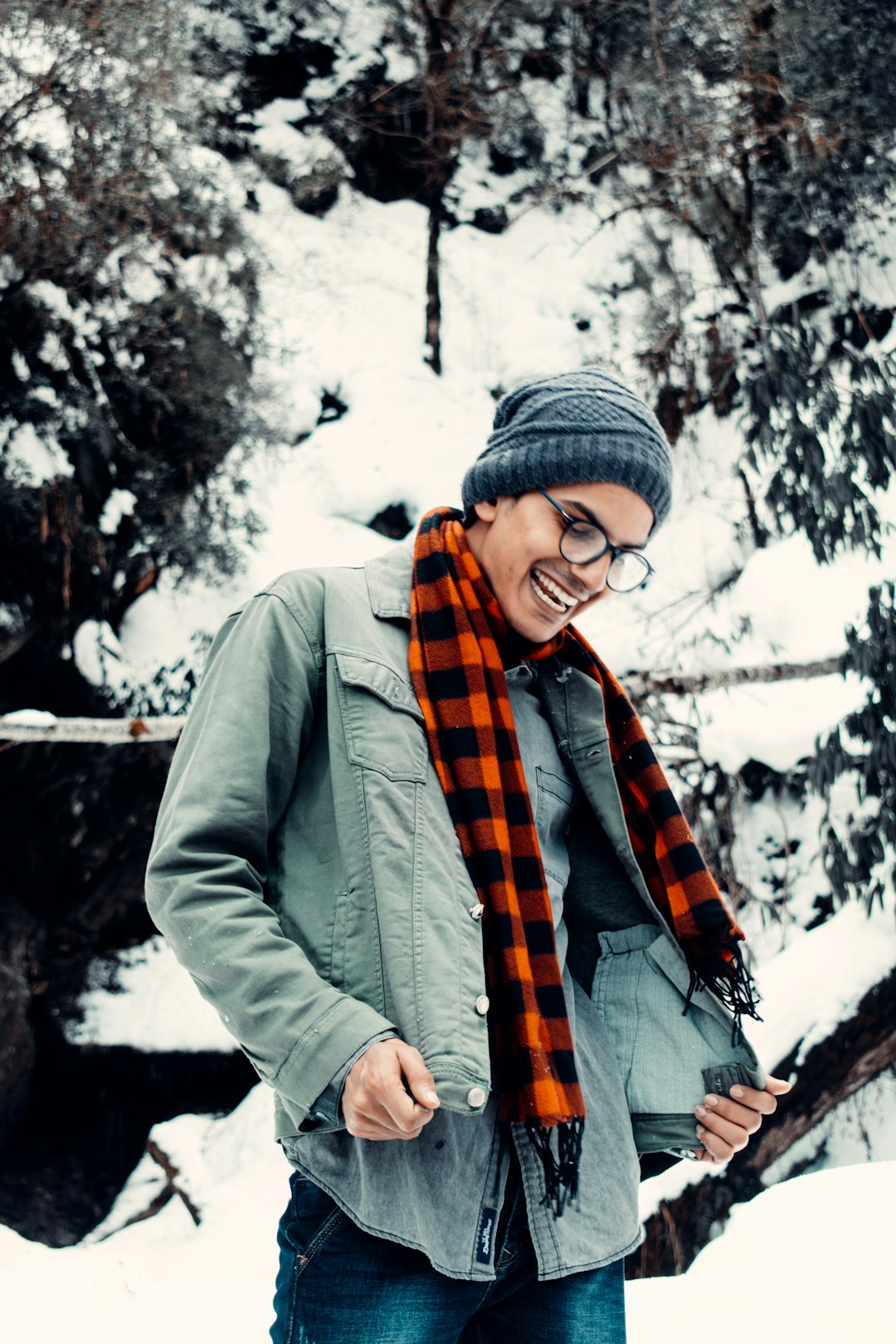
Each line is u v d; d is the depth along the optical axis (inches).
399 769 41.2
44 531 227.1
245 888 39.2
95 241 240.7
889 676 222.8
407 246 343.9
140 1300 89.1
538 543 45.3
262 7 346.3
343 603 45.0
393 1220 38.7
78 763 240.8
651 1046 50.3
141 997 238.8
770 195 344.8
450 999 37.3
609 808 50.3
